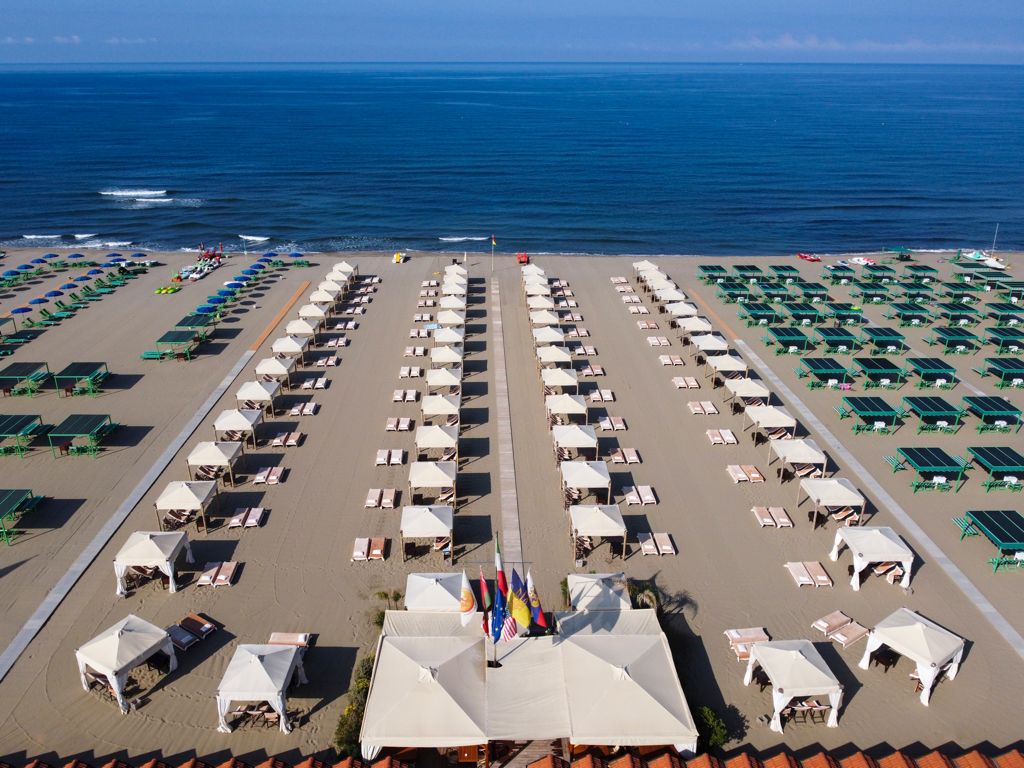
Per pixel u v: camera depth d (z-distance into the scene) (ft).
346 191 392.68
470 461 128.26
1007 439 139.33
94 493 117.50
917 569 102.58
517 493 118.83
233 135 618.44
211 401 149.07
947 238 311.88
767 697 81.35
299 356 168.35
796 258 268.62
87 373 152.35
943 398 154.71
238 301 210.38
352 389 155.63
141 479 121.49
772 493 120.47
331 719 77.77
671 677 75.41
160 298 213.25
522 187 405.80
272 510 113.70
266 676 75.31
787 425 131.85
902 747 75.31
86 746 74.43
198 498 106.63
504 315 202.49
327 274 225.56
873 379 164.04
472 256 267.59
